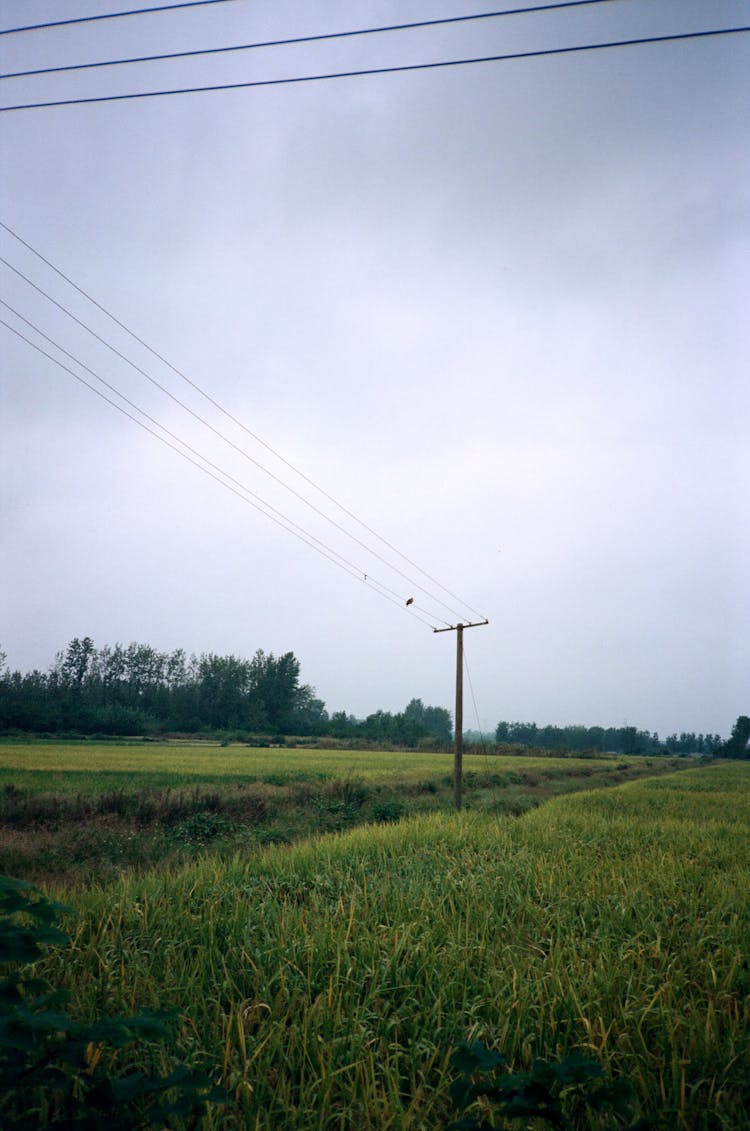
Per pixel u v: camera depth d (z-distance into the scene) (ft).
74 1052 9.74
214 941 23.75
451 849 44.88
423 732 425.28
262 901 28.76
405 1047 18.51
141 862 48.49
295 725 389.19
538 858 41.16
